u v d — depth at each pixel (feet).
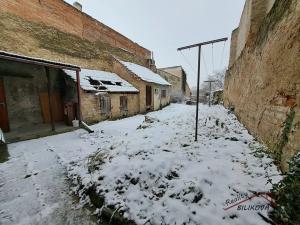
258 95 16.35
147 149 14.55
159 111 57.52
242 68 25.41
